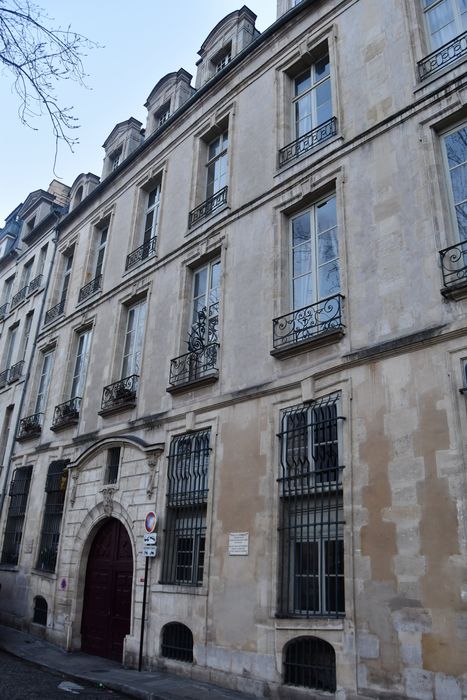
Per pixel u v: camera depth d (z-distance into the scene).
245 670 8.38
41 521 15.15
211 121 13.73
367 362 8.23
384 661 6.84
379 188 9.02
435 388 7.34
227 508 9.64
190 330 12.42
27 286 21.92
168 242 13.81
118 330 14.64
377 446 7.73
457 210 8.16
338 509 8.09
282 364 9.61
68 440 15.20
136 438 12.20
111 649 11.42
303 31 11.71
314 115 11.22
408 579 6.90
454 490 6.77
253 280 10.80
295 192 10.55
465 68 8.51
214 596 9.31
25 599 14.76
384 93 9.55
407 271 8.18
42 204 23.47
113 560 12.28
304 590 8.27
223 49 14.89
